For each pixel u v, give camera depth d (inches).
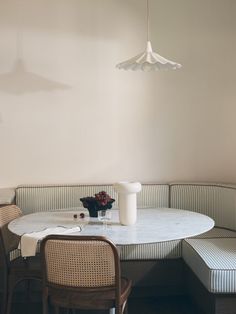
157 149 144.6
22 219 103.8
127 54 141.6
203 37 142.9
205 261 96.9
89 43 140.6
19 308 116.5
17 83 139.4
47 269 77.2
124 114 143.3
